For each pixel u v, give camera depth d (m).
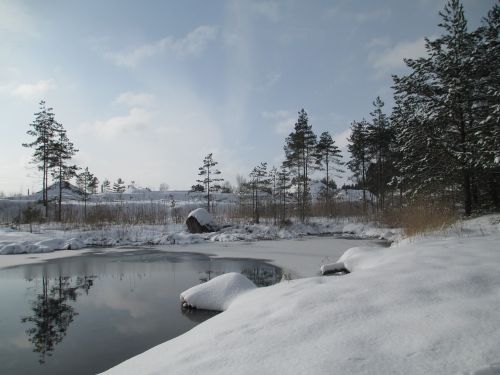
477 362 2.43
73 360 5.42
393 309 3.71
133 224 27.08
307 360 2.81
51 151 31.55
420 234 12.45
